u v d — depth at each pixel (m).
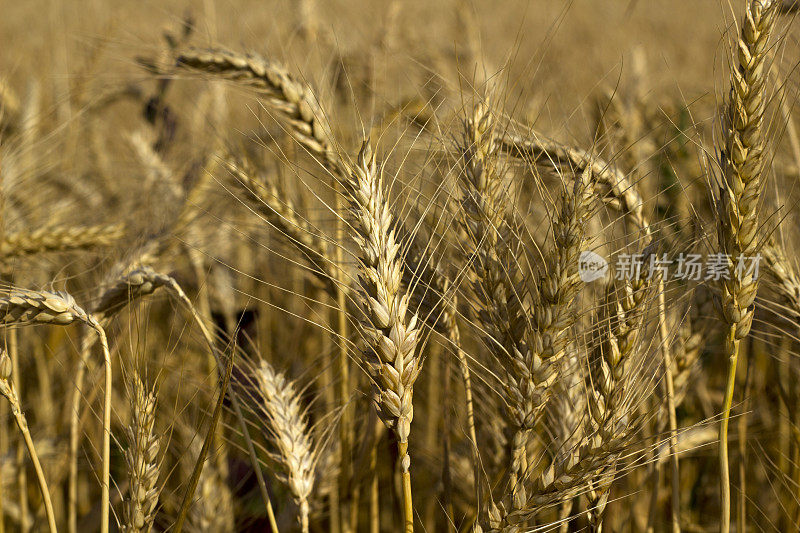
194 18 1.04
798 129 0.98
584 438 0.82
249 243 1.03
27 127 1.14
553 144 0.87
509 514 0.82
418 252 0.88
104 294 0.88
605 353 0.84
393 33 1.29
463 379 0.89
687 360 0.91
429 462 1.01
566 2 0.96
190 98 1.14
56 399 1.19
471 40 1.27
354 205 0.82
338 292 0.92
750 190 0.82
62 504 1.09
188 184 1.04
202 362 1.03
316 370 1.00
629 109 1.04
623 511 0.97
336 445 0.95
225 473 0.96
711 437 0.94
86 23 1.61
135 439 0.84
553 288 0.81
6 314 0.83
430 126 0.89
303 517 0.88
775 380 1.02
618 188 0.86
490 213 0.84
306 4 1.16
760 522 0.99
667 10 2.37
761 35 0.82
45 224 1.02
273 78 0.90
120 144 1.35
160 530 1.00
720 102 0.85
